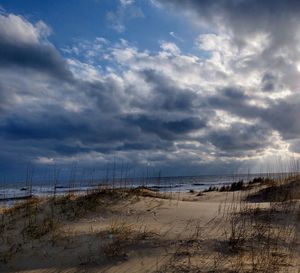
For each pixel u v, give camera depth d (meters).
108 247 7.21
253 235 7.64
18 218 9.71
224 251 6.80
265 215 9.26
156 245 7.16
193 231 7.91
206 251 6.80
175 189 33.19
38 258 7.23
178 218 9.09
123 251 6.99
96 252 7.11
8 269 6.91
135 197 11.22
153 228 8.19
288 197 12.65
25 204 11.02
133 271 6.16
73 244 7.63
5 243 8.16
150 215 9.47
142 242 7.32
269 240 7.36
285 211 9.61
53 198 11.27
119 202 10.66
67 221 9.38
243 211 9.73
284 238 7.52
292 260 6.28
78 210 10.01
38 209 10.30
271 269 5.81
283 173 16.64
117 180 12.90
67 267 6.68
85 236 7.96
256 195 14.82
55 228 8.71
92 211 9.93
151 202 10.84
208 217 9.12
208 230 8.00
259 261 6.20
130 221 9.01
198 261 6.31
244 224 8.38
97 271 6.36
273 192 14.33
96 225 8.84
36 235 8.37
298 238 7.53
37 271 6.66
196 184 50.84
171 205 10.60
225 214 9.44
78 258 6.98
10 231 8.84
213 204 11.32
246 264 6.10
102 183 12.72
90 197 10.91
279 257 6.42
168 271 5.98
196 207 10.44
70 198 11.06
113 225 8.55
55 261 7.02
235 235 7.59
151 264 6.36
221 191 21.70
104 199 10.84
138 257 6.72
